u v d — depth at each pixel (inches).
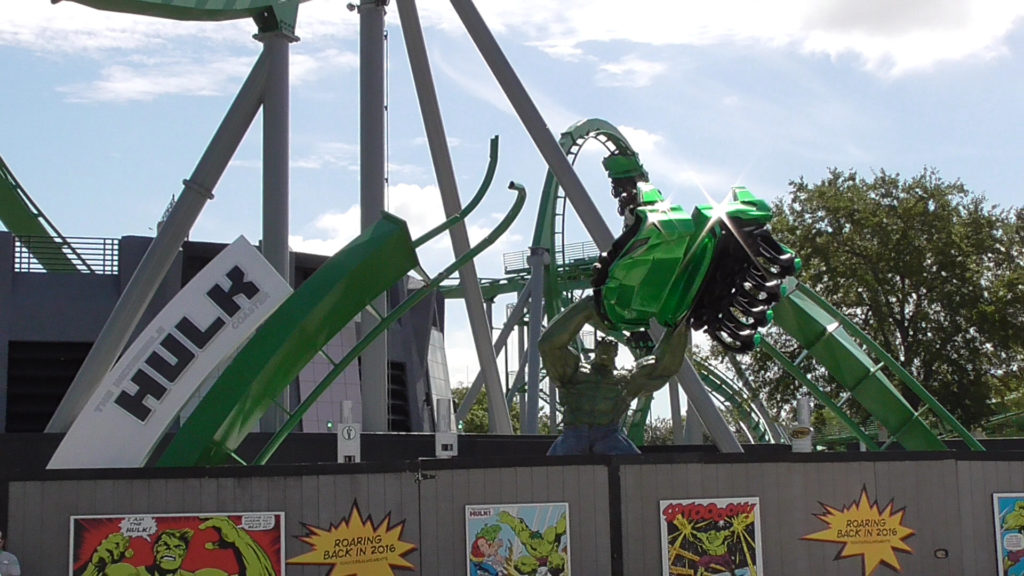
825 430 2704.2
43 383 1673.2
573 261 2527.1
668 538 657.6
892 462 721.0
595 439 776.3
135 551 586.9
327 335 724.7
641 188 740.7
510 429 1371.8
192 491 595.2
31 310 1657.2
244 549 596.7
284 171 1263.5
